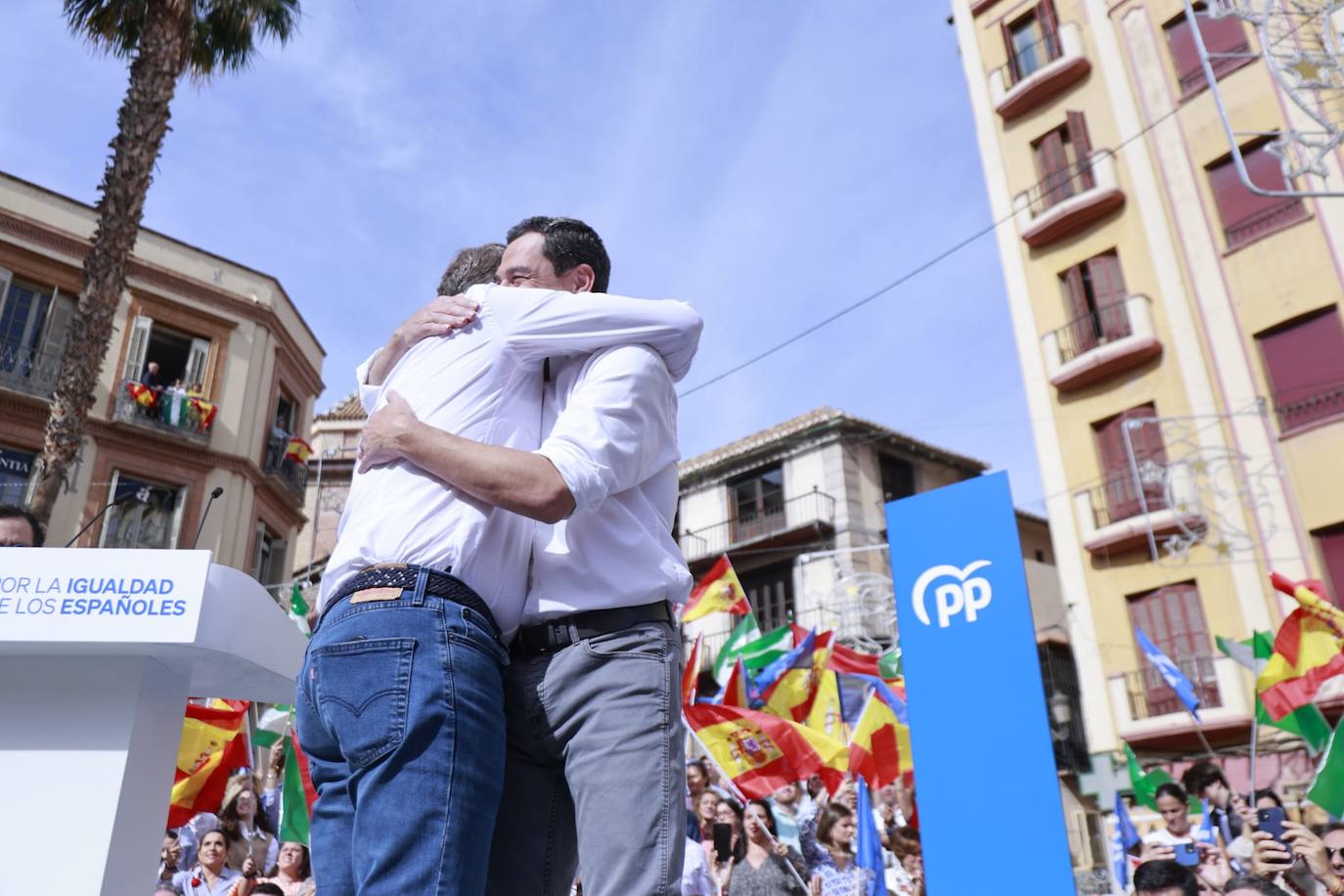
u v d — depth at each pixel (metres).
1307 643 9.37
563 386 1.67
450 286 2.02
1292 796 15.41
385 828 1.26
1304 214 17.30
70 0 12.91
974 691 3.80
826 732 10.75
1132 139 19.98
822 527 25.50
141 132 12.73
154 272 20.77
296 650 2.00
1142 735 17.34
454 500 1.48
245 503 21.05
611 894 1.35
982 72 23.12
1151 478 17.45
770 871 8.09
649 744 1.44
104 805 1.65
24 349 18.70
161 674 1.80
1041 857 3.53
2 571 1.63
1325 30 6.68
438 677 1.33
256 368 22.06
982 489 3.98
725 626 26.86
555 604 1.52
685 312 1.69
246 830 8.30
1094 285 20.09
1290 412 16.98
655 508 1.67
